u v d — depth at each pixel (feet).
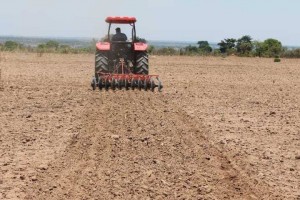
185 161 30.58
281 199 24.38
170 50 182.60
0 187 24.90
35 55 144.87
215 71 107.45
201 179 27.09
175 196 24.16
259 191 25.49
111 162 29.84
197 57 166.50
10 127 39.27
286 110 52.65
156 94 61.36
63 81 74.84
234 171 28.94
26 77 79.77
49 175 27.09
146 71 66.13
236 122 44.24
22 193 24.11
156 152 32.50
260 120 45.78
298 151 34.24
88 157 30.81
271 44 193.57
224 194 24.79
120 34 67.05
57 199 23.38
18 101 52.90
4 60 119.85
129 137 36.37
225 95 63.82
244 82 83.97
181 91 66.13
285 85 81.41
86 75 86.53
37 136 36.19
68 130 38.47
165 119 44.29
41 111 46.83
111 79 62.54
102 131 38.42
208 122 43.65
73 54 159.12
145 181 26.35
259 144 35.96
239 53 192.13
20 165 28.84
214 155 32.35
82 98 56.08
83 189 24.86
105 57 65.26
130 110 48.60
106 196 23.90
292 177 28.19
